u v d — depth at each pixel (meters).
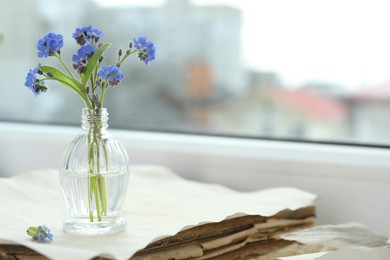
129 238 0.60
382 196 0.76
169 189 0.77
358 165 0.77
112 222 0.63
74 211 0.64
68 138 0.88
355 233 0.62
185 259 0.61
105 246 0.58
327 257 0.59
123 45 1.00
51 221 0.65
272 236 0.68
